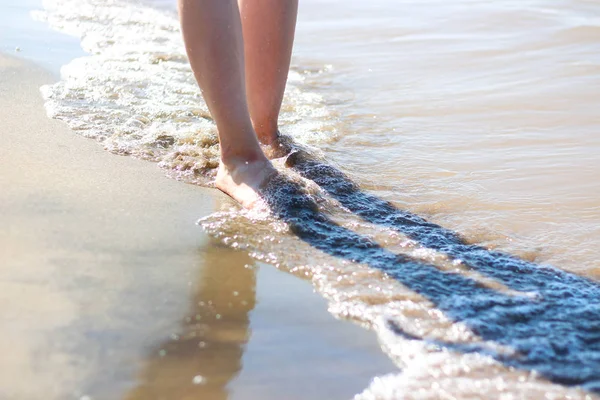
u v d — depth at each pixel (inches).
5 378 49.0
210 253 67.8
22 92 109.4
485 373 51.1
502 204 79.8
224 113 80.2
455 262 67.2
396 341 54.8
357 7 176.4
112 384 49.1
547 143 97.0
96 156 88.7
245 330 56.0
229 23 78.2
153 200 78.2
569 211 78.0
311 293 61.9
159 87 117.1
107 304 58.2
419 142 98.4
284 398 48.5
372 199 80.9
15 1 179.2
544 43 141.3
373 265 66.5
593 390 49.4
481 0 176.2
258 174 80.3
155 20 168.7
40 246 66.3
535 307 59.6
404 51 142.7
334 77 129.3
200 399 48.2
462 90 119.4
